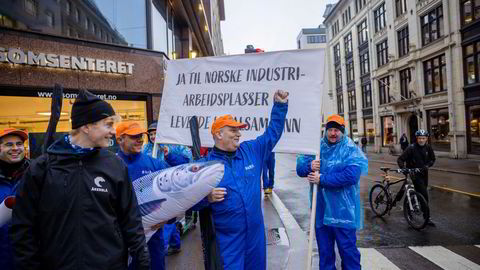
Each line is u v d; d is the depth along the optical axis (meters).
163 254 3.29
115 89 9.52
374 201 7.12
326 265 3.47
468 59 19.03
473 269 4.08
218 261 2.45
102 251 1.88
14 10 7.87
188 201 2.37
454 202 8.11
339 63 40.16
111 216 1.95
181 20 16.48
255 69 3.52
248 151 2.79
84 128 1.95
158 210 2.44
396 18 26.27
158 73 10.51
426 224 5.76
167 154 4.07
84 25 9.20
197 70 3.83
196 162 2.54
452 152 19.94
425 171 6.35
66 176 1.87
